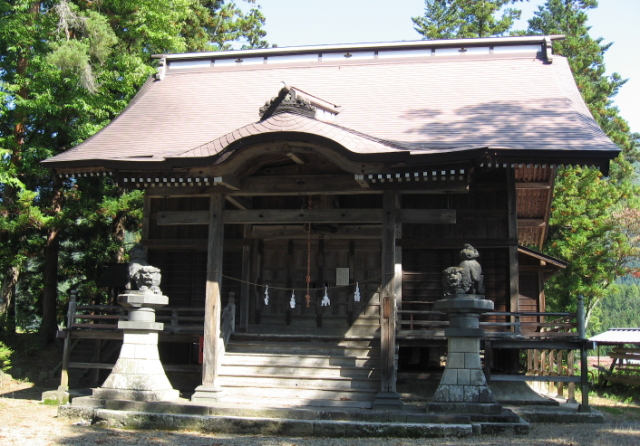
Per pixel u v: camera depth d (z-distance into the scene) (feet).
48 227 68.33
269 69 68.13
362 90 61.26
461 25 126.21
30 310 89.92
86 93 67.41
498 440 34.12
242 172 45.80
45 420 40.11
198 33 105.50
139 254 44.68
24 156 67.10
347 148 41.68
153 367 42.60
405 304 52.29
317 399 41.29
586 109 56.13
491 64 63.36
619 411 50.49
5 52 73.10
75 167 50.78
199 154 44.91
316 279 55.16
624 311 192.44
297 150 42.86
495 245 51.13
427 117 53.88
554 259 60.70
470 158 40.83
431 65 64.39
